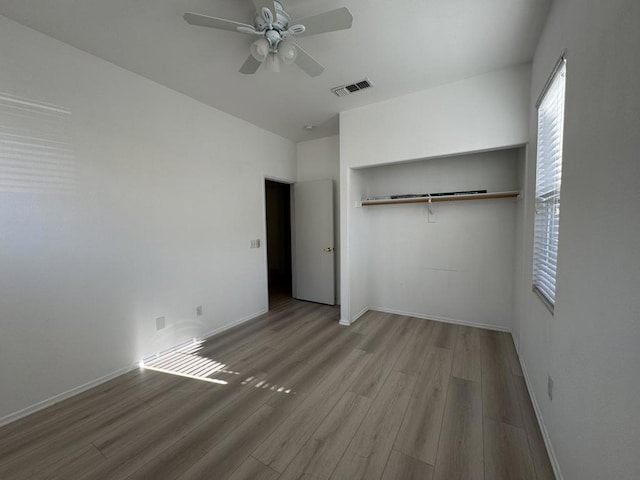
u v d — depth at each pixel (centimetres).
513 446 153
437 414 179
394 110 291
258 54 169
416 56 219
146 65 228
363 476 136
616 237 87
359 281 363
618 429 82
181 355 265
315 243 432
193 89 268
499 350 264
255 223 370
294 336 307
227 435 164
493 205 308
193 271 291
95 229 216
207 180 304
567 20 137
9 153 176
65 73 199
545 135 195
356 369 235
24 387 182
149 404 193
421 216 348
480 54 217
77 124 205
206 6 167
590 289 105
